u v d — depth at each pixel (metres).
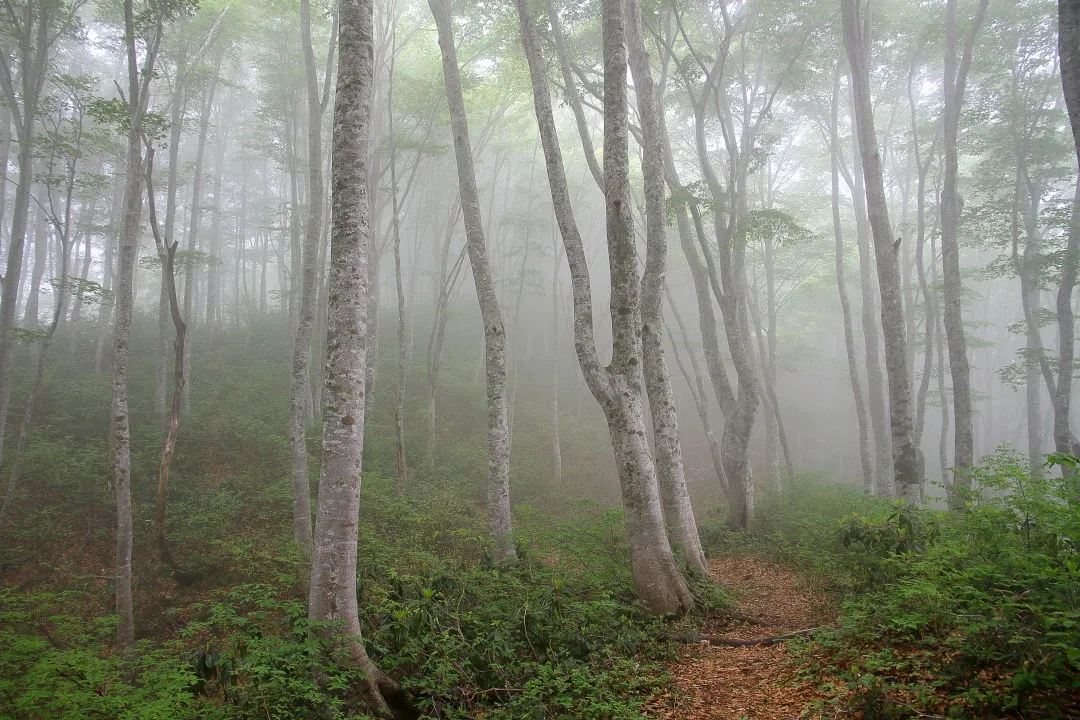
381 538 12.54
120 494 9.82
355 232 6.60
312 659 5.41
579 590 8.86
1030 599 4.89
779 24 17.89
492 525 11.52
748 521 14.52
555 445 22.33
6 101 17.72
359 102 6.83
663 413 10.66
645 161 11.34
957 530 7.12
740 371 14.85
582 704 5.43
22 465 14.23
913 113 20.89
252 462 16.39
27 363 20.88
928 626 5.72
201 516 13.37
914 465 12.25
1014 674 4.42
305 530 11.98
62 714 4.91
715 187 16.11
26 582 11.38
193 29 20.00
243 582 11.27
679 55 21.36
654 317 10.99
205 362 23.55
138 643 9.38
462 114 13.41
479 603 7.84
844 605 6.38
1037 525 6.18
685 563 9.75
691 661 6.98
